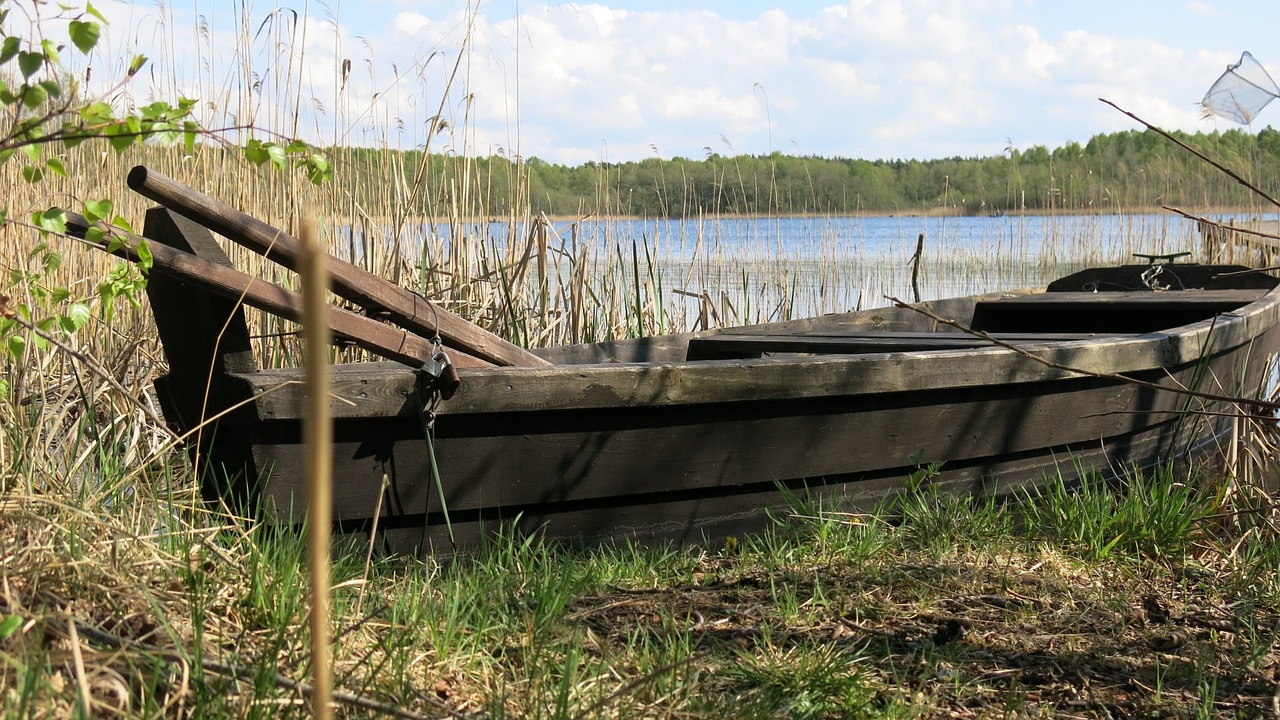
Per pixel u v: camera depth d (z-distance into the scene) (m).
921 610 3.02
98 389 4.38
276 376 3.01
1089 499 3.95
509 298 6.15
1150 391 4.52
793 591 3.08
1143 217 15.01
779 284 9.31
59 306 4.62
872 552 3.49
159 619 2.02
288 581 2.41
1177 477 4.76
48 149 4.82
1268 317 5.42
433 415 3.09
